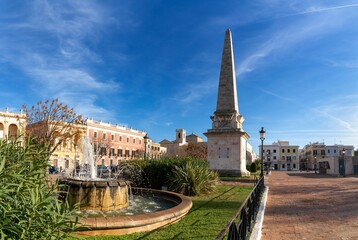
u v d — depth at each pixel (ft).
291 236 22.68
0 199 10.11
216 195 44.98
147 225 22.24
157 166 55.83
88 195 28.91
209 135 90.68
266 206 37.58
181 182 45.52
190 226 23.66
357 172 135.33
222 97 94.17
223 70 95.81
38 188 11.69
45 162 14.20
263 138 67.67
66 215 11.57
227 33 97.55
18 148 13.74
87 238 19.20
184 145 282.36
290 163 378.53
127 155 234.99
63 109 85.46
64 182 29.96
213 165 88.79
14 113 158.40
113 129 223.30
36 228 10.53
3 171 10.73
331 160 146.72
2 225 9.85
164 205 34.09
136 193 42.80
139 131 256.11
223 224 24.41
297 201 42.42
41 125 80.59
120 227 20.72
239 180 75.51
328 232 23.81
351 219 28.63
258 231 22.41
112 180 31.55
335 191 56.03
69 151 169.58
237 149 87.81
